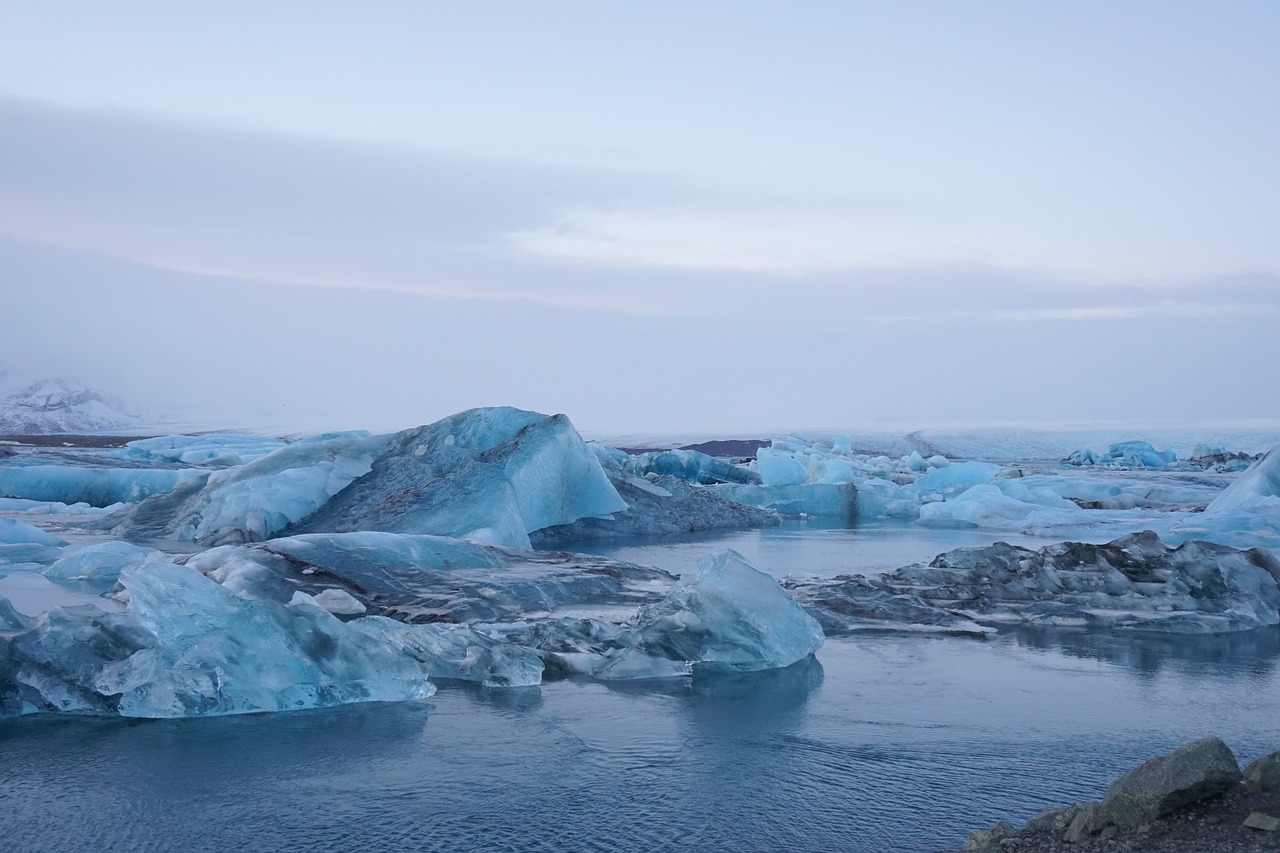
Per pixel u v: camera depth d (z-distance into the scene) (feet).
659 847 11.11
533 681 19.56
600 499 54.70
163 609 17.84
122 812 12.12
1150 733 15.84
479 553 32.09
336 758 14.37
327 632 18.58
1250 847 8.80
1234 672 20.66
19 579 31.81
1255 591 27.84
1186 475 106.52
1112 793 9.99
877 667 21.17
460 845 11.14
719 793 12.89
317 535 30.91
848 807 12.38
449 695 18.53
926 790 13.04
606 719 16.67
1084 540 51.49
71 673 17.21
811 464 92.38
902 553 45.57
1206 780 9.70
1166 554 29.63
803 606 27.96
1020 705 17.70
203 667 17.11
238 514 41.57
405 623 24.06
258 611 18.21
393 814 12.08
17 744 15.02
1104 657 22.33
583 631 22.50
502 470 45.06
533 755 14.56
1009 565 30.73
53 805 12.35
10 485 63.46
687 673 20.48
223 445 100.07
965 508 66.23
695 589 21.93
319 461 45.65
